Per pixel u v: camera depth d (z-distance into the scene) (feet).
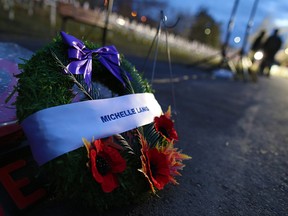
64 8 20.44
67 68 5.18
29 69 4.99
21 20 27.22
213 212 5.97
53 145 4.15
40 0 32.17
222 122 13.38
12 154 5.57
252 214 6.22
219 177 7.61
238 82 31.12
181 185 6.73
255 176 8.14
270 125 14.96
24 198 4.80
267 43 42.78
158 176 5.10
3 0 28.71
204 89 21.11
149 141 5.64
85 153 4.42
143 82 6.94
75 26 30.60
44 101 4.48
